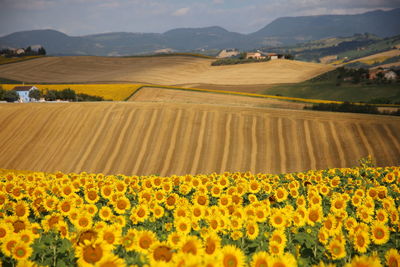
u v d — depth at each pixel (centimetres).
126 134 5759
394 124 5653
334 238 620
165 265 427
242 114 6206
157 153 5319
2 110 6531
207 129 5831
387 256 507
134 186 1271
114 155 5309
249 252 672
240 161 5138
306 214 803
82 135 5778
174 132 5778
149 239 560
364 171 1917
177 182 1402
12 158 5359
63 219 829
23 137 5784
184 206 869
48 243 676
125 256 543
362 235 644
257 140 5556
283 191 1123
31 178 1443
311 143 5441
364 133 5525
